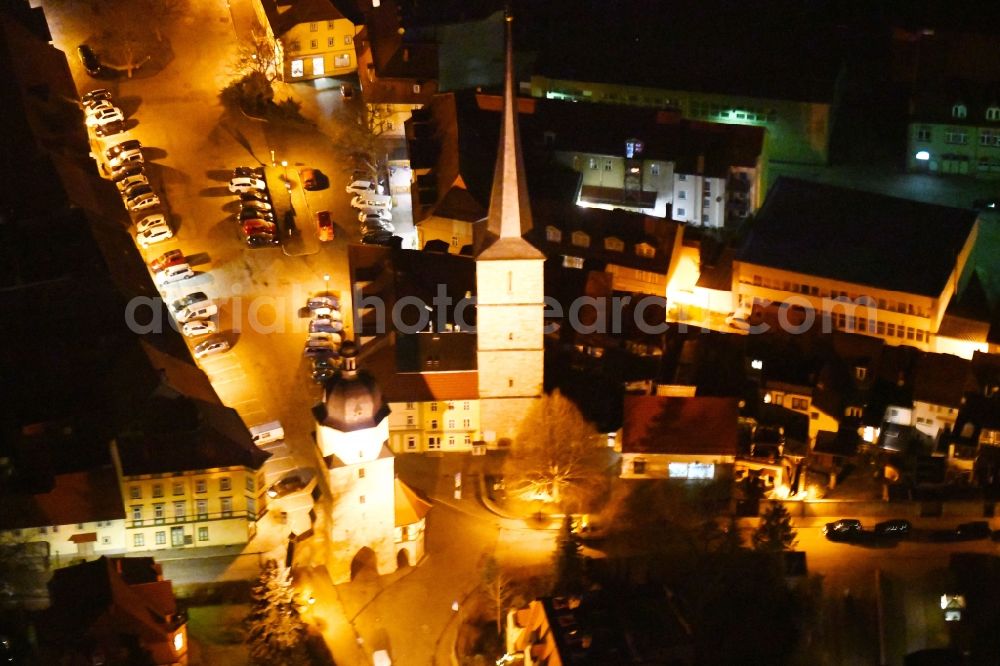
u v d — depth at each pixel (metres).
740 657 143.00
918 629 148.38
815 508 162.12
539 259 164.25
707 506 160.38
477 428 172.38
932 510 161.62
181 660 137.62
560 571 148.00
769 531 154.00
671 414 165.75
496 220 164.62
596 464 167.12
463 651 143.25
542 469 163.00
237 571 151.75
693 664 132.50
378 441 148.25
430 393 170.38
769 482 164.00
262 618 141.00
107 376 164.88
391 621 147.12
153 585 138.38
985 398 171.88
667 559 153.12
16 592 146.50
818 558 155.75
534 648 131.12
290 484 160.50
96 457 153.25
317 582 152.00
